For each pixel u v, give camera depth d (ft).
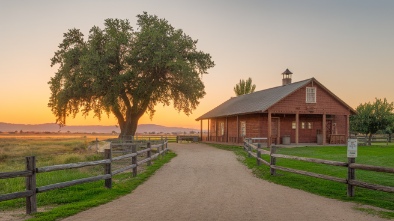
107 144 109.50
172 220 25.71
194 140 174.29
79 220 25.76
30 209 27.96
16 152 108.27
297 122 116.06
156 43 132.26
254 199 33.99
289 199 33.96
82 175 49.08
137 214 27.63
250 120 127.13
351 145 35.04
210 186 42.68
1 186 42.16
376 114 126.00
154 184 44.50
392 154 77.97
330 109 121.29
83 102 142.20
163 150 86.28
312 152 87.81
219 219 25.99
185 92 142.51
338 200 33.55
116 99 131.03
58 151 111.96
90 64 124.57
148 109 155.53
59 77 140.05
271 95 126.93
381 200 32.91
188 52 146.00
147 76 138.72
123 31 136.05
